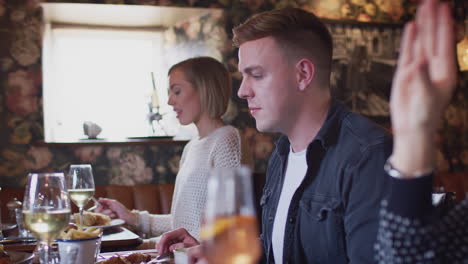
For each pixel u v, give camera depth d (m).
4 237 2.09
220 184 0.69
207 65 2.56
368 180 1.22
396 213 0.83
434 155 0.77
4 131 3.89
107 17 4.20
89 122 4.06
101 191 3.78
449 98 0.74
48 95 4.11
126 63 4.41
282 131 1.50
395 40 4.52
